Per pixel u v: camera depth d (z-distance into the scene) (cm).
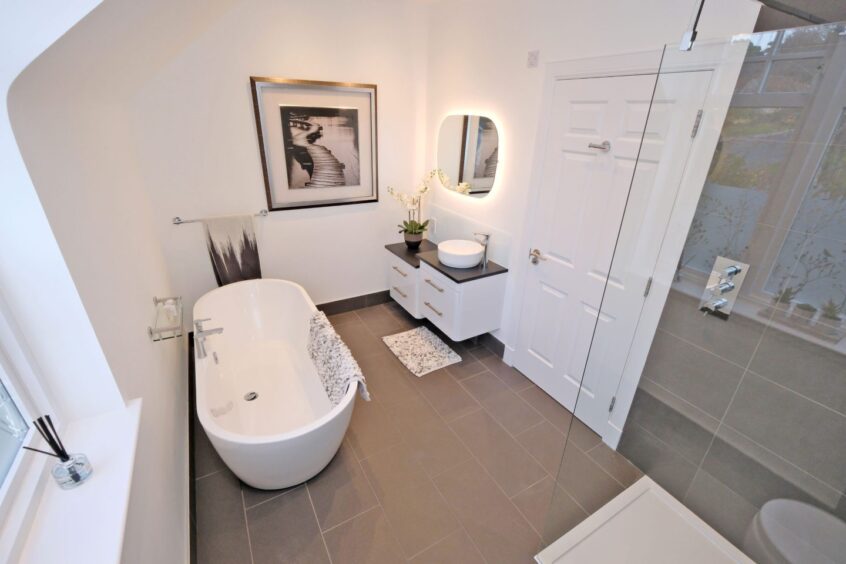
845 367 131
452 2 280
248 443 160
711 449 175
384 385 272
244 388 259
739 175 147
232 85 264
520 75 238
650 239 181
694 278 168
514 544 171
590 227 214
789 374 145
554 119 222
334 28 283
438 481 200
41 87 100
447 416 245
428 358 302
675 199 168
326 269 349
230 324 301
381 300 391
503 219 276
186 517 165
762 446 158
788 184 135
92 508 93
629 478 203
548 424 240
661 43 165
